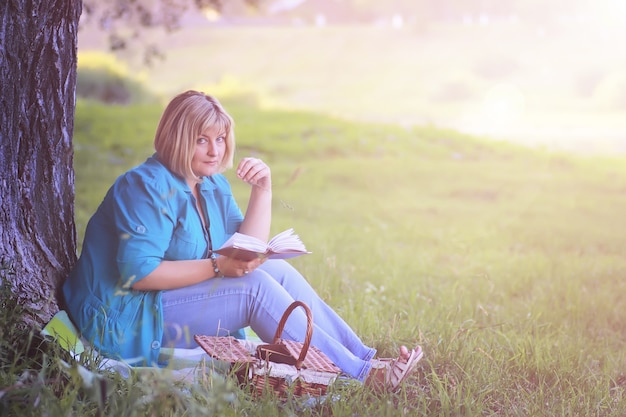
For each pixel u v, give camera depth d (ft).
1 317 11.14
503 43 188.44
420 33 212.64
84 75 83.10
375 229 32.27
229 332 12.43
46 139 12.59
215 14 30.96
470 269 24.21
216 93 94.48
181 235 12.40
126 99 83.71
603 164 55.16
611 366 15.20
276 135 60.80
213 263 12.08
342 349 12.32
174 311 12.16
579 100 124.16
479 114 107.55
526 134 80.69
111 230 12.27
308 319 11.48
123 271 11.75
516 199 41.63
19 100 12.18
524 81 148.56
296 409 11.25
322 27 239.09
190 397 10.48
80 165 43.09
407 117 103.19
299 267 21.47
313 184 44.29
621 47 173.17
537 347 14.88
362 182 45.75
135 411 9.50
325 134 61.93
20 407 9.84
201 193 12.99
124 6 29.71
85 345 11.79
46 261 12.56
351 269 22.36
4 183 12.14
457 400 12.07
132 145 51.26
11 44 12.04
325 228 31.48
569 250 29.25
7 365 10.69
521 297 20.95
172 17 30.27
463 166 51.96
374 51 196.75
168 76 167.94
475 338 15.38
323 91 145.69
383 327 15.98
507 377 13.70
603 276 23.82
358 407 11.35
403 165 51.03
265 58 194.59
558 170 52.34
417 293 19.66
